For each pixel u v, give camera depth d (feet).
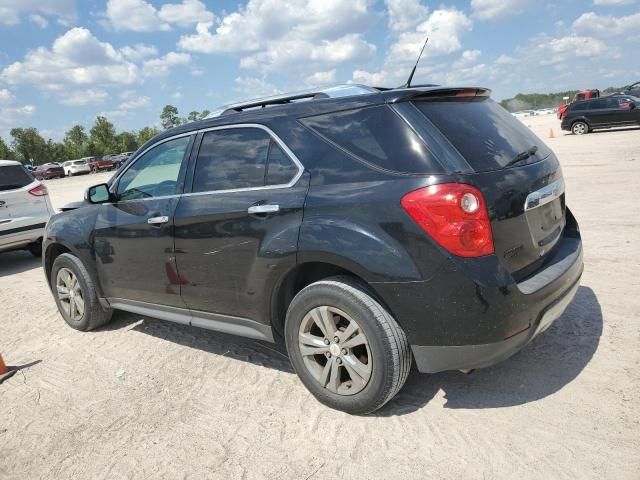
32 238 28.04
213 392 11.91
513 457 8.61
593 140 63.87
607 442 8.68
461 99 10.53
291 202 10.17
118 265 14.37
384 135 9.49
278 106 11.16
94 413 11.60
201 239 11.83
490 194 8.85
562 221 11.57
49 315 18.97
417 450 9.07
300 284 11.17
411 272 8.84
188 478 9.09
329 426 10.05
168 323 16.71
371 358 9.58
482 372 11.31
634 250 18.31
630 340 11.92
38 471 9.82
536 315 9.21
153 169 13.50
